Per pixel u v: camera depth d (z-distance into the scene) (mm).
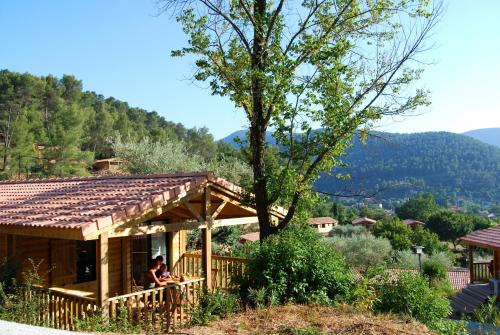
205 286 11180
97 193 12234
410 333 7836
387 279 11812
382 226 54156
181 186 11133
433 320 10102
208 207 12000
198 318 9320
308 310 9586
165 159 27922
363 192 12719
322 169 12773
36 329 6152
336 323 8430
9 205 13219
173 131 112812
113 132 79312
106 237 9555
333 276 11062
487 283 22594
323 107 12023
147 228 10391
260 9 12391
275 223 14438
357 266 33188
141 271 14648
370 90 12273
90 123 78375
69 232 9461
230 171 27500
